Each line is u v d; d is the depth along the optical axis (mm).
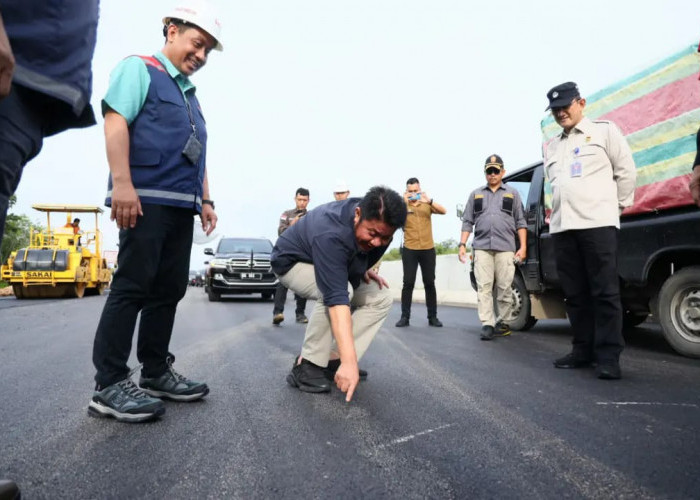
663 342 5219
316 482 1830
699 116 3906
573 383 3398
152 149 2613
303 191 7465
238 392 3174
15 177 1505
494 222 5695
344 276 2699
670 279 4328
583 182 3801
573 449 2148
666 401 2916
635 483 1813
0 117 1403
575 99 3871
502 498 1701
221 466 1976
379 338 5621
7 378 3602
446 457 2066
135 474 1898
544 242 5762
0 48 1209
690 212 4023
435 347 4992
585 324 3924
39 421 2562
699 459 2031
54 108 1616
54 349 4930
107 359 2598
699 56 3926
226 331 6418
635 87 4438
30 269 15219
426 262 6816
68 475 1887
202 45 2748
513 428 2436
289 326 7035
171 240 2822
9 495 1505
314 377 3189
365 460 2037
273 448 2172
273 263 3410
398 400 2967
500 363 4148
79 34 1608
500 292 5832
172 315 2959
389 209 2625
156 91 2645
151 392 2959
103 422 2541
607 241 3658
